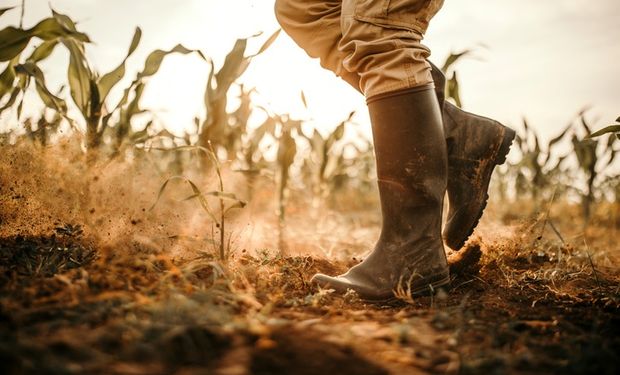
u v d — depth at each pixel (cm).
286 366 81
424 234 142
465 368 85
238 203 148
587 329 112
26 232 166
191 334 89
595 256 236
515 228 212
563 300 144
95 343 84
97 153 178
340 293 144
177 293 106
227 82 210
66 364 75
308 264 187
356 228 344
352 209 484
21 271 129
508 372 85
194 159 268
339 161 404
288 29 168
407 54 138
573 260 215
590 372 86
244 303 119
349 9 143
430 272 142
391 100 139
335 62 163
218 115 239
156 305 98
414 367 86
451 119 162
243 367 79
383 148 142
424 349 95
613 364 89
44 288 112
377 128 142
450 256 170
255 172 226
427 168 140
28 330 88
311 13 161
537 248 222
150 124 216
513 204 393
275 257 180
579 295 152
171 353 83
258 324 98
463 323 111
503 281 168
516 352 95
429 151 140
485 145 158
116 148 189
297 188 421
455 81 263
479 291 155
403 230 143
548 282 171
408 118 138
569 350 96
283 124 264
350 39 144
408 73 138
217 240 189
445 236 163
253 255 192
